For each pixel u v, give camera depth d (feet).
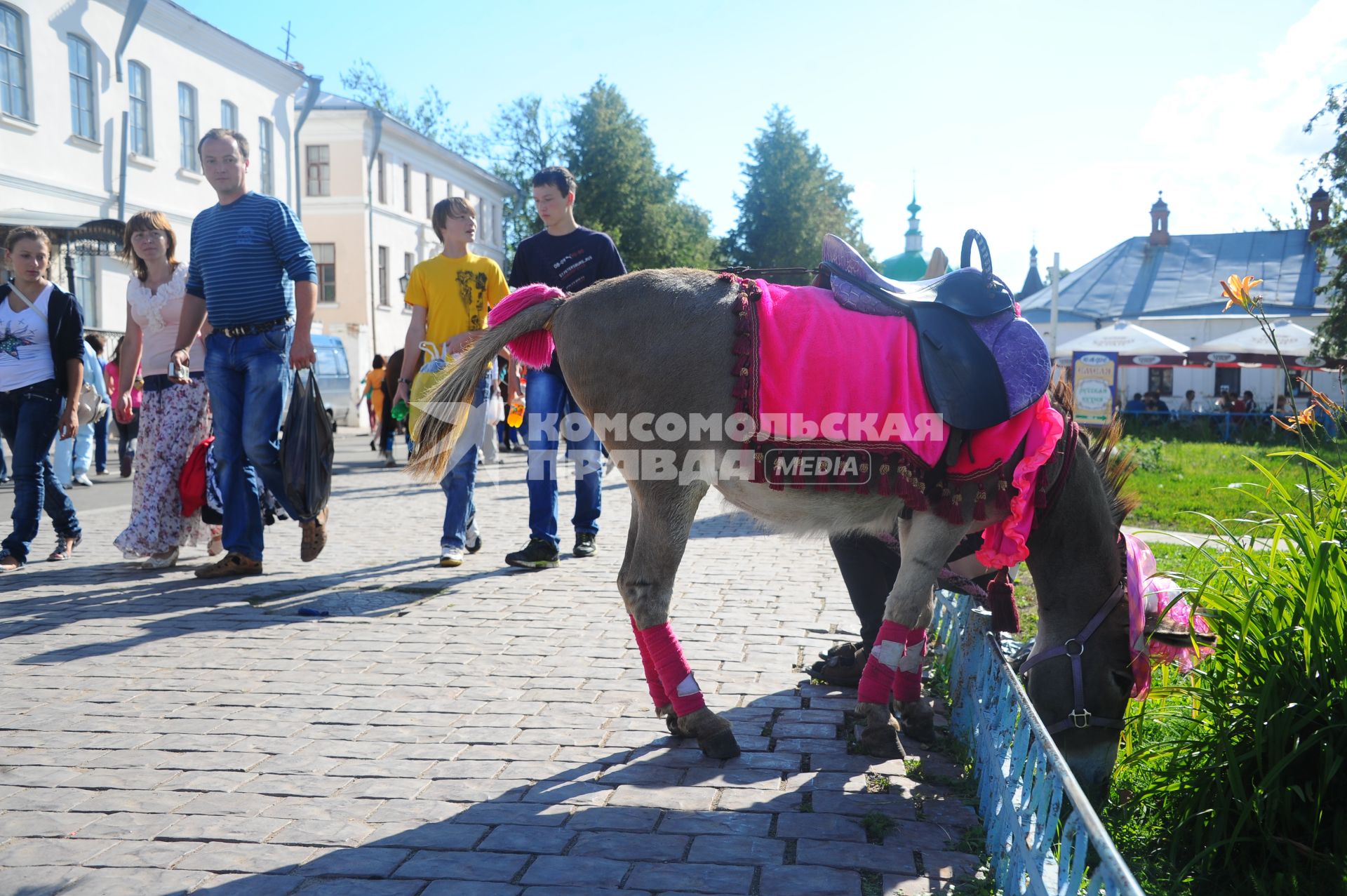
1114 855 5.92
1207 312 133.80
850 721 12.85
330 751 11.59
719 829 9.77
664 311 11.37
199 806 10.13
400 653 15.51
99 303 72.23
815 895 8.55
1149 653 11.48
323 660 15.08
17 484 21.84
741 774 11.14
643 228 171.42
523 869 8.93
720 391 11.18
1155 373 121.49
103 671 14.40
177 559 22.47
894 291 11.63
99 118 73.87
